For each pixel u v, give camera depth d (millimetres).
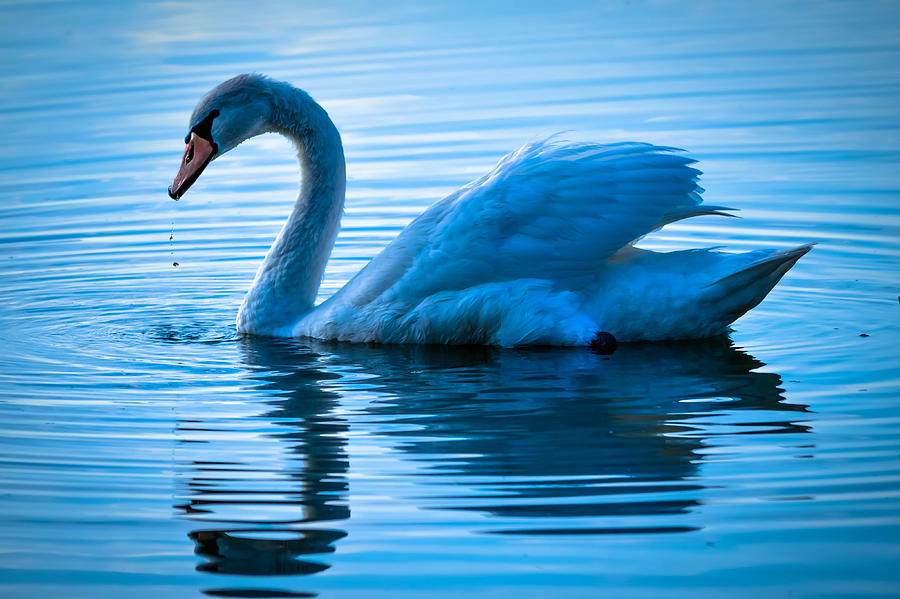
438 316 13906
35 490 10320
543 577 8609
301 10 34562
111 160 22906
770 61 27156
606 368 13070
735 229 18062
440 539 9219
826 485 9820
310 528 9469
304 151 15344
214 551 9234
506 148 22031
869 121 22531
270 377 13289
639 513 9500
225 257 18391
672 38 29891
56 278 17547
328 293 16406
